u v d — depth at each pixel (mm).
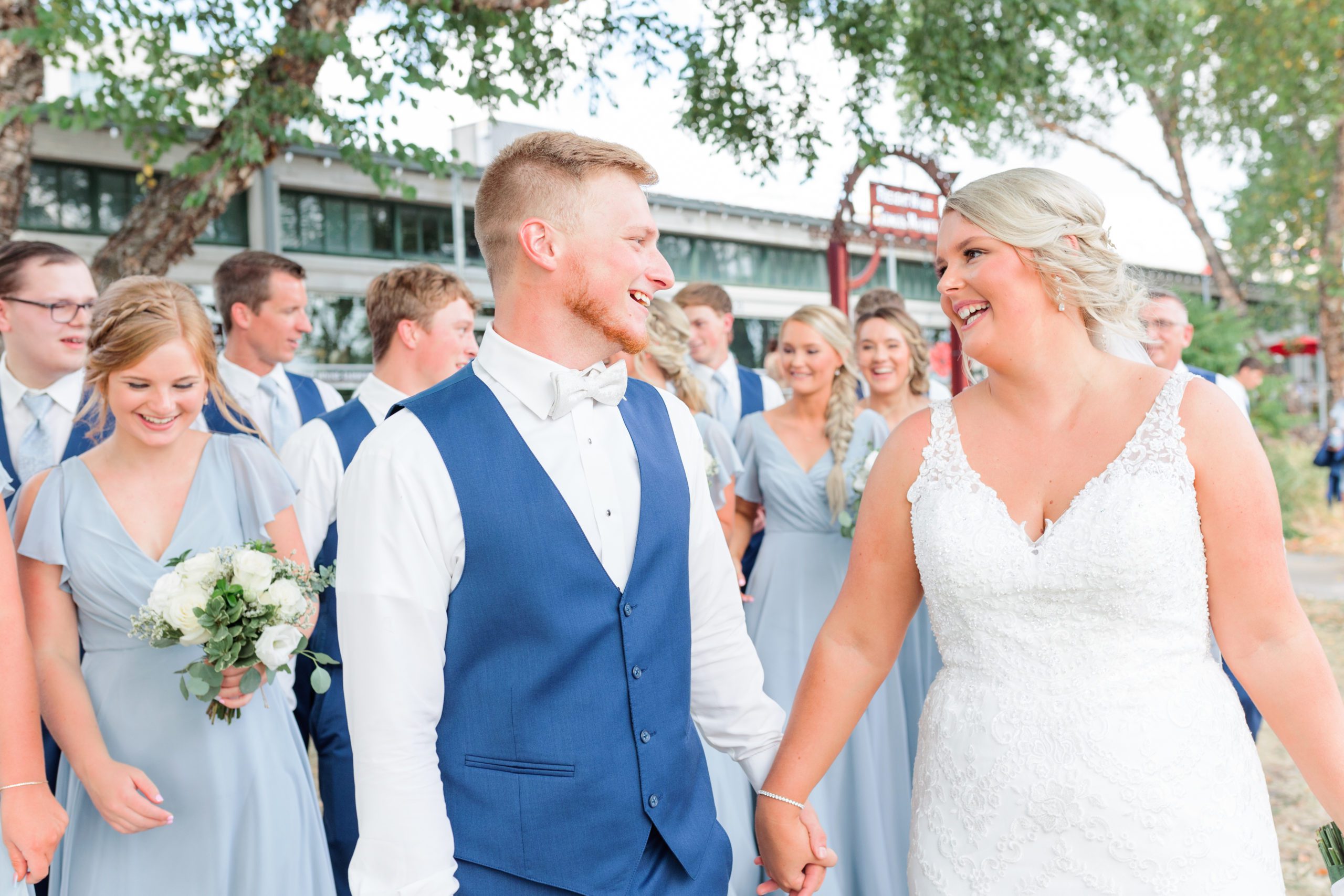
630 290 1599
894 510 1772
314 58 6508
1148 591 1534
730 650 1844
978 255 1637
